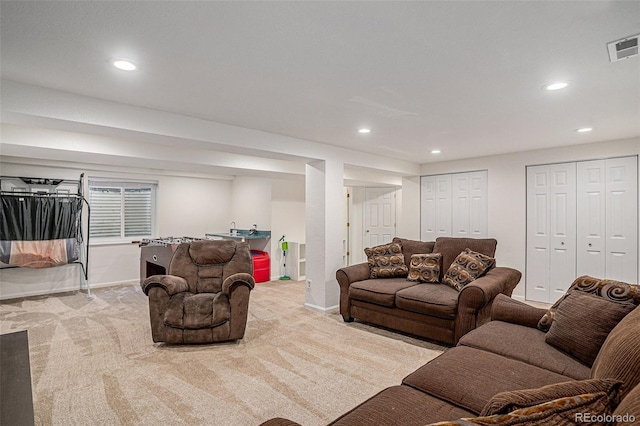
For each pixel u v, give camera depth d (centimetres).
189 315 320
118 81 234
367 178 638
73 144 361
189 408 221
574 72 217
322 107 289
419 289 349
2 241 472
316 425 205
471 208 542
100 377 261
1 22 160
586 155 435
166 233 663
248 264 380
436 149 473
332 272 446
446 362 175
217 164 481
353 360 294
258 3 146
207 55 196
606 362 127
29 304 472
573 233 448
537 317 229
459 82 235
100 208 604
